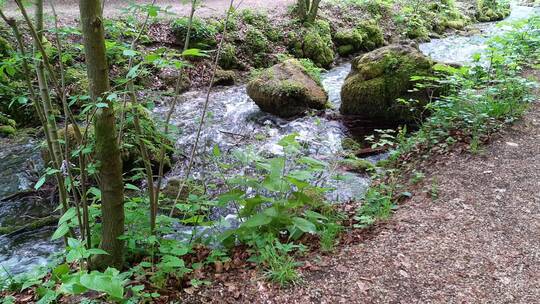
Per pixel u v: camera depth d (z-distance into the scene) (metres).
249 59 11.14
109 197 2.80
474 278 3.04
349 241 3.61
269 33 11.92
